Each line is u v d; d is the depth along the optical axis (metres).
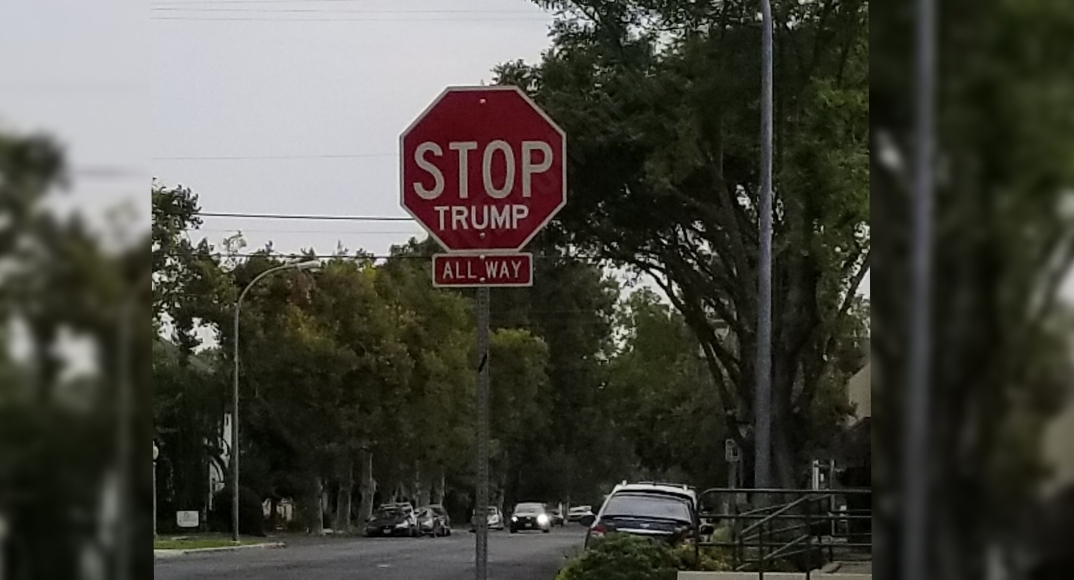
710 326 34.72
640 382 48.25
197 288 48.38
